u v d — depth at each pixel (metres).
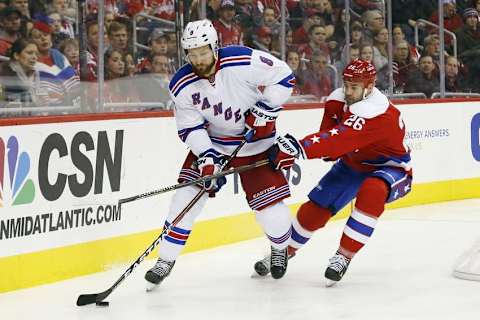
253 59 10.88
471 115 20.88
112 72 14.87
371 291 11.23
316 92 18.70
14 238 11.49
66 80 14.19
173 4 15.76
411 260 13.29
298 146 11.02
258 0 17.38
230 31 16.94
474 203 20.00
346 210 17.91
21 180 11.57
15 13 13.53
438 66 20.97
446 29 21.38
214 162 10.97
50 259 12.02
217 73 10.84
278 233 11.41
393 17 20.11
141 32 15.28
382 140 11.32
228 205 15.06
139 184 13.48
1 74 13.43
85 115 12.57
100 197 12.80
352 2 19.17
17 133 11.52
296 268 12.78
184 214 10.95
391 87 20.02
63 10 14.08
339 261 11.37
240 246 14.80
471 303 10.53
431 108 19.92
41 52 13.84
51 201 12.02
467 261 12.17
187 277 12.23
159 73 15.64
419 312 10.11
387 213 18.41
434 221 17.28
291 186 16.56
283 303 10.62
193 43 10.45
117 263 13.08
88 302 10.58
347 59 19.22
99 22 14.42
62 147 12.17
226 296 11.02
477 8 21.80
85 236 12.57
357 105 11.16
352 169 11.80
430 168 19.97
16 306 10.59
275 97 10.95
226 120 11.12
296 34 18.22
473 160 20.94
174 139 14.12
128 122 13.27
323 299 10.80
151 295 11.12
